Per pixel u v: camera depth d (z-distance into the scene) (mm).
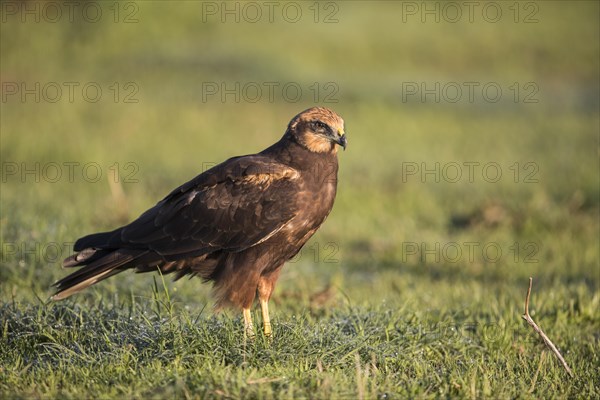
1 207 11758
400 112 24359
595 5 37406
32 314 8039
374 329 7824
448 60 31516
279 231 8148
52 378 6613
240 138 20328
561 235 14258
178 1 30125
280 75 26672
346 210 15680
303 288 10383
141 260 8195
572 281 11734
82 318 7879
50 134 18703
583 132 22969
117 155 18141
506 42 32969
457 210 15836
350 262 12617
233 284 8141
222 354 6957
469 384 6688
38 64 25672
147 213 8367
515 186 17188
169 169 17547
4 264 10156
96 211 13703
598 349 8242
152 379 6430
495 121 24188
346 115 23688
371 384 6375
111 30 27719
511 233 14594
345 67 29891
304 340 7168
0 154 17609
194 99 23062
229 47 29062
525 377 7234
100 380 6602
